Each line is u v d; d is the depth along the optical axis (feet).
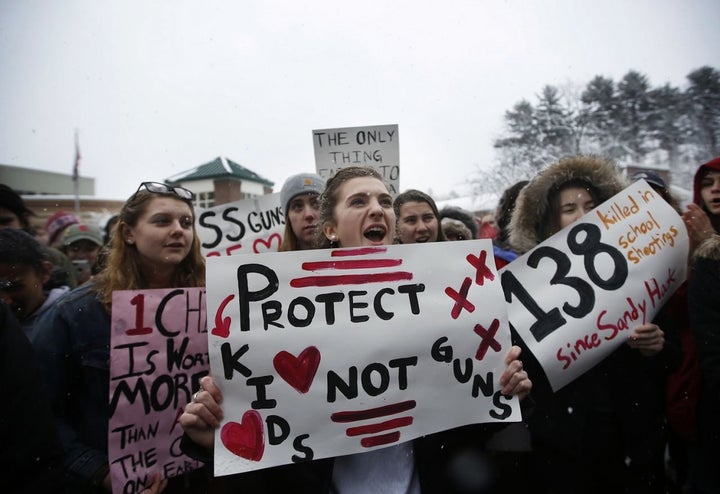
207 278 5.54
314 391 5.46
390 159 10.92
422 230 9.59
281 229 11.91
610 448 7.29
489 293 5.99
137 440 6.13
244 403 5.34
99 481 6.03
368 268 5.82
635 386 7.47
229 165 45.57
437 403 5.66
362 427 5.46
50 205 53.67
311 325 5.59
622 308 7.07
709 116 73.20
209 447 5.38
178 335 6.49
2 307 5.42
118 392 6.10
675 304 7.80
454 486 5.99
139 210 6.97
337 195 6.53
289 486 5.63
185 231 7.12
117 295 6.23
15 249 8.41
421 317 5.79
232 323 5.48
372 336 5.64
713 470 6.93
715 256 6.58
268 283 5.62
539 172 8.89
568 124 72.13
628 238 7.38
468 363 5.80
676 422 7.30
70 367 6.41
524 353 7.20
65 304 6.63
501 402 5.79
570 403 7.26
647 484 7.39
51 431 5.41
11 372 5.23
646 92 75.51
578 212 8.41
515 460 7.51
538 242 8.77
